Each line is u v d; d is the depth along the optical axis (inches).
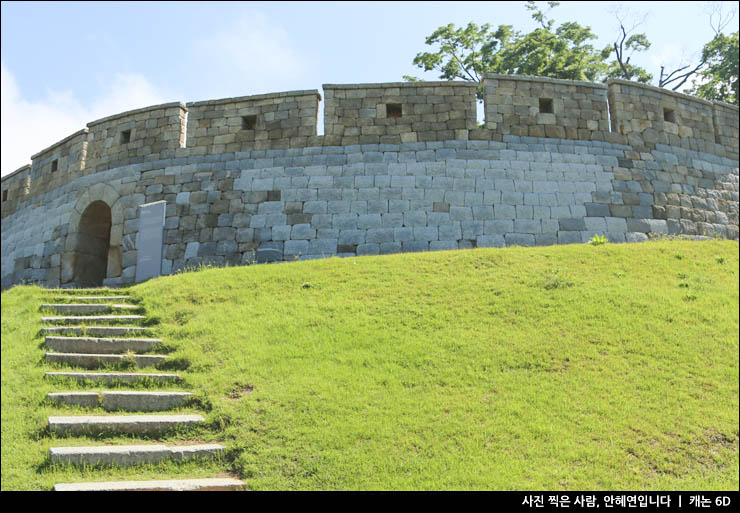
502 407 289.6
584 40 1138.7
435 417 280.4
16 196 858.8
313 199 631.2
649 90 701.3
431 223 613.0
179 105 692.7
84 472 245.9
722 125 739.4
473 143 639.8
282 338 370.6
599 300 413.7
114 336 392.2
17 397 308.8
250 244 627.2
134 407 300.5
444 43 1151.6
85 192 722.8
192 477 245.3
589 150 657.6
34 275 761.6
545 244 614.5
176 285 489.1
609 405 294.2
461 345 353.1
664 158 682.2
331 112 655.1
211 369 336.5
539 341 357.4
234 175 655.1
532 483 235.0
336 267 509.0
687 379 321.1
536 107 662.5
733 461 258.5
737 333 370.6
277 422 279.0
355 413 284.2
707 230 678.5
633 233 636.1
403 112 652.7
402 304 418.3
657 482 241.6
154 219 629.9
